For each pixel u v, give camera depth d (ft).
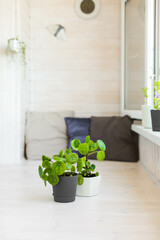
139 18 11.36
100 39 13.84
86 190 7.48
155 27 10.20
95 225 5.73
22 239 5.12
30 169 10.53
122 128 12.17
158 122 8.65
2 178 9.25
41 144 12.49
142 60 11.12
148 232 5.42
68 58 13.89
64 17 13.83
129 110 12.51
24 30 12.57
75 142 7.66
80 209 6.59
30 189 8.09
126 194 7.70
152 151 9.44
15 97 11.63
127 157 11.86
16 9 11.50
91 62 13.85
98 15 13.80
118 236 5.25
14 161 11.75
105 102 13.89
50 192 7.85
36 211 6.45
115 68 13.85
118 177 9.41
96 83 13.89
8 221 5.90
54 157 6.97
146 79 10.35
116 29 13.79
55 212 6.40
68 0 13.79
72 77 13.91
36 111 13.66
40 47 13.89
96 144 7.54
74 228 5.58
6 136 11.62
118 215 6.25
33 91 13.98
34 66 13.94
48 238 5.16
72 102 13.94
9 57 11.51
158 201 7.16
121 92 13.60
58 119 13.05
